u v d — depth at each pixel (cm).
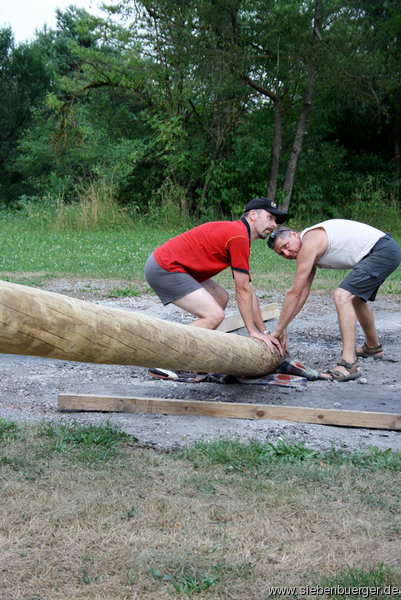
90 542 250
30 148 3275
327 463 335
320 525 268
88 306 317
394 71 2336
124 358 345
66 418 411
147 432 382
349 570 230
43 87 3778
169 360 385
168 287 505
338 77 2192
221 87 2147
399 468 326
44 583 225
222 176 2417
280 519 272
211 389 499
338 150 2608
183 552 244
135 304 891
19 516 269
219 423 406
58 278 1145
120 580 227
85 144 2906
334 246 527
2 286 271
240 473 318
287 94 2505
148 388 502
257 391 493
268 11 2175
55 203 2386
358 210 2420
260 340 495
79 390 491
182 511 276
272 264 1385
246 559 241
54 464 321
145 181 2611
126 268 1270
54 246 1644
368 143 2806
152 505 281
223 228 493
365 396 484
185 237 507
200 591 222
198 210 2500
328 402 465
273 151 2319
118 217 2273
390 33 2384
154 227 2330
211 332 436
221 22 2144
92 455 332
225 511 278
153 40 2341
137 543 249
